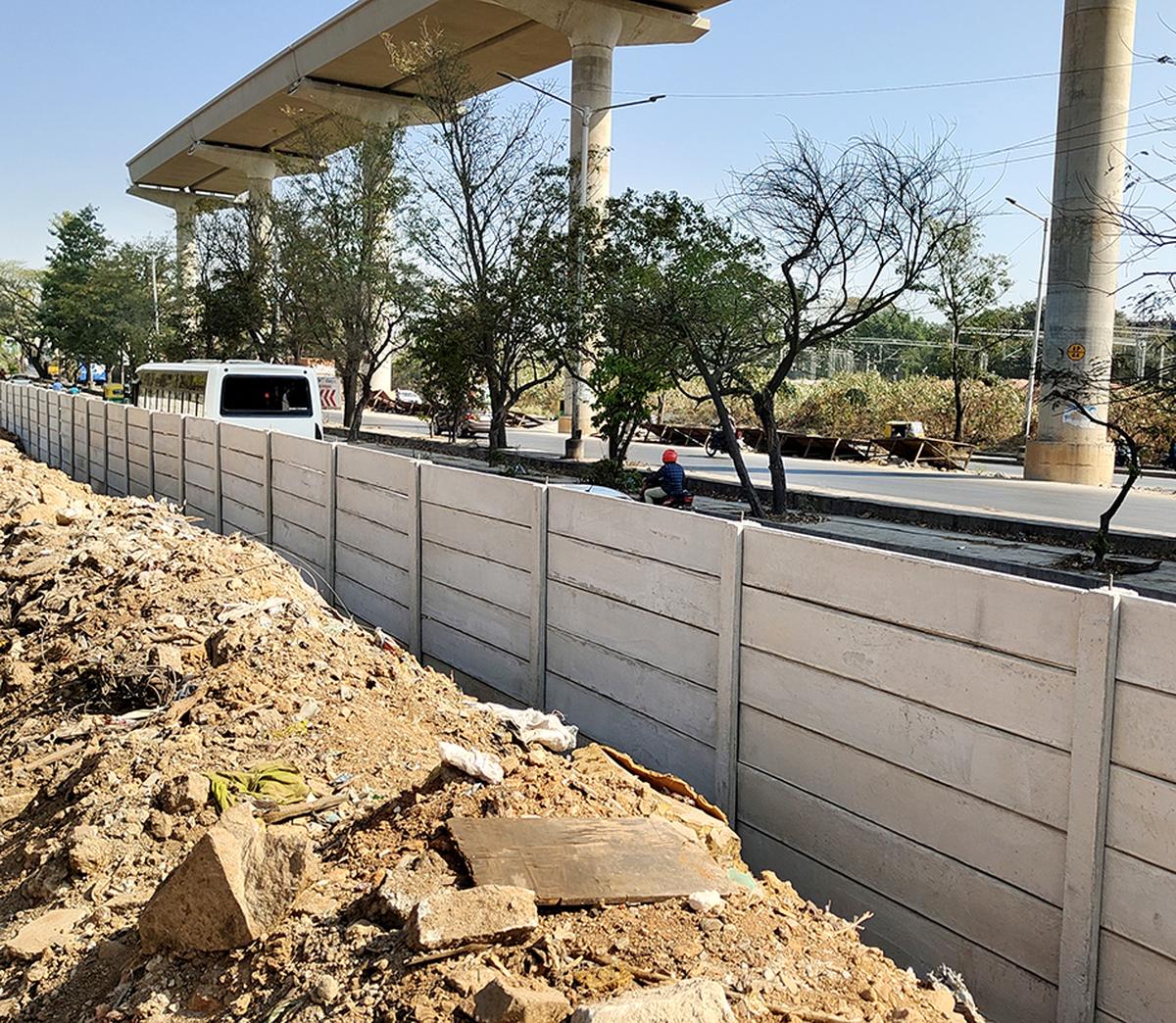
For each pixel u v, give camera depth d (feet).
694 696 19.56
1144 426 84.07
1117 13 76.79
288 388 71.51
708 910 11.37
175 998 11.16
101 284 212.23
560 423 141.08
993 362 152.66
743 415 137.90
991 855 14.46
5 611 26.99
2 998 11.93
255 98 181.88
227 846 11.79
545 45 144.66
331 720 18.35
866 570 15.97
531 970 10.26
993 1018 14.56
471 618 26.78
